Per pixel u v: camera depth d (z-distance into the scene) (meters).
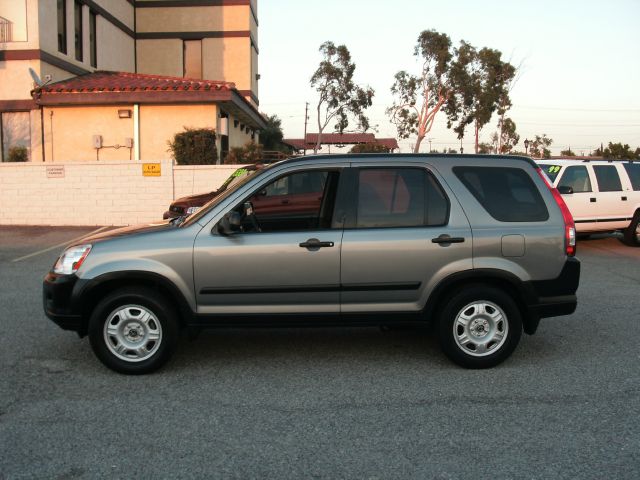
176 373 5.41
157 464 3.73
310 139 66.88
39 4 19.48
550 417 4.43
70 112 20.30
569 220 5.54
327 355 5.93
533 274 5.44
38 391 4.96
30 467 3.69
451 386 5.07
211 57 29.61
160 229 5.47
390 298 5.37
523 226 5.45
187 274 5.23
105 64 25.42
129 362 5.29
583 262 11.67
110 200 17.14
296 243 5.27
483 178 5.56
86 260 5.26
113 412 4.53
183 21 29.38
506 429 4.23
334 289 5.32
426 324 5.44
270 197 5.45
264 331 6.75
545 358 5.82
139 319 5.28
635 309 7.78
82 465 3.71
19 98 19.78
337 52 45.75
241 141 27.12
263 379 5.25
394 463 3.74
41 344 6.26
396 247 5.30
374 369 5.52
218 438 4.09
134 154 20.52
